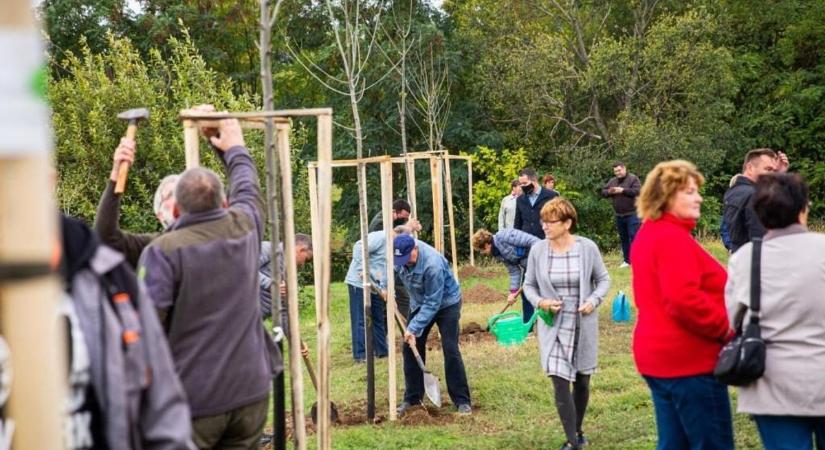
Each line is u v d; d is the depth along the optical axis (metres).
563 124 29.12
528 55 26.81
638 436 7.06
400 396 9.20
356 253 11.12
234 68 30.80
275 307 4.68
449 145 28.53
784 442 4.27
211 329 3.83
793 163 28.69
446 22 29.33
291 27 28.64
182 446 2.77
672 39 26.22
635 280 4.87
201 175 3.92
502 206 16.27
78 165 15.48
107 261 2.69
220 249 3.84
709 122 26.39
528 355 10.53
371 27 25.58
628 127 25.70
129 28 28.97
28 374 1.55
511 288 10.78
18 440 1.57
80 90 15.72
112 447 2.61
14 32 1.55
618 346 10.91
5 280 1.52
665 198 4.70
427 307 8.06
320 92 29.38
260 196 4.33
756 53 29.41
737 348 4.25
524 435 7.35
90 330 2.60
